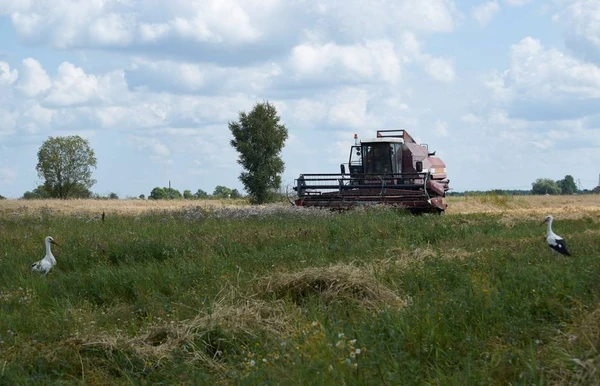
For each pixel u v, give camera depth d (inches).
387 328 375.2
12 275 645.3
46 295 557.6
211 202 2455.7
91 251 725.3
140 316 479.8
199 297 494.0
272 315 433.7
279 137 2475.4
